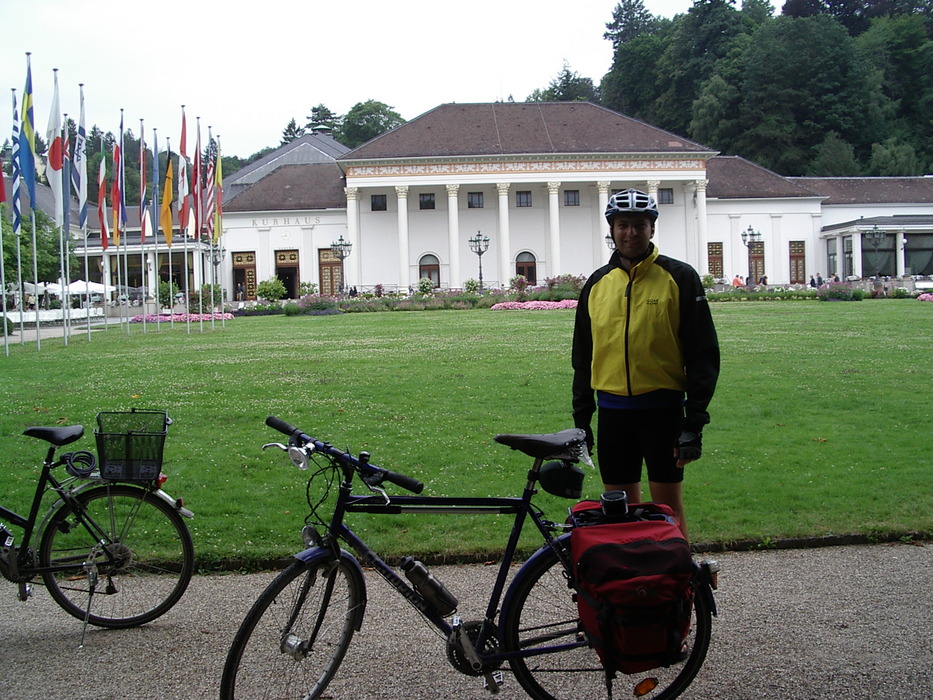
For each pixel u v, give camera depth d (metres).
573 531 3.66
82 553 5.20
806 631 4.59
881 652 4.31
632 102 110.94
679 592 3.44
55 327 41.34
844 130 91.00
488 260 67.69
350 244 65.25
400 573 5.66
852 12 112.19
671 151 64.81
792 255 70.56
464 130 67.12
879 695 3.87
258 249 68.56
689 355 4.49
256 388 14.17
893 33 101.00
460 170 64.62
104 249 27.94
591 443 4.86
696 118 94.62
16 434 10.43
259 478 8.18
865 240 66.12
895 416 11.02
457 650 3.78
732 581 5.43
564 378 14.83
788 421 10.82
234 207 68.81
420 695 3.96
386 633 4.66
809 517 6.64
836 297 44.06
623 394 4.58
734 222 69.75
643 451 4.63
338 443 9.67
